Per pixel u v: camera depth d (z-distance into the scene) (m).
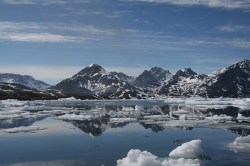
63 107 117.25
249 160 27.89
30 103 148.25
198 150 29.27
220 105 139.88
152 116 72.62
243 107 119.19
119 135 43.03
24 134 43.72
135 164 24.61
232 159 28.25
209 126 52.47
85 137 41.16
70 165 26.73
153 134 43.88
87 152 31.66
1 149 33.53
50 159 28.83
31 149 33.41
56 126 53.19
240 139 35.88
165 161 26.39
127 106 129.62
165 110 99.81
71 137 41.31
